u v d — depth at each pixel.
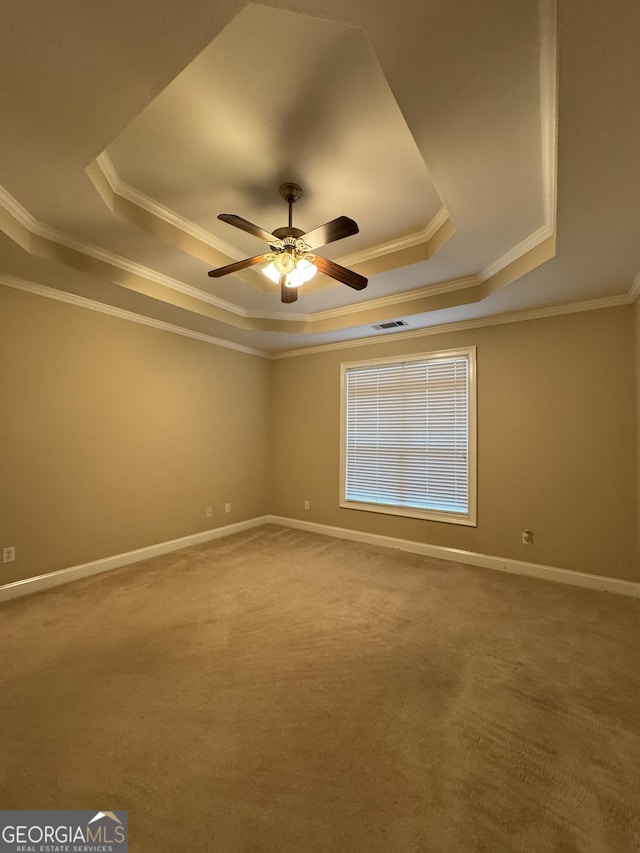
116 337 3.75
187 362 4.45
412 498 4.35
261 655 2.28
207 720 1.76
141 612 2.80
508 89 1.48
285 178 2.31
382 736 1.67
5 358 3.00
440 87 1.48
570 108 1.40
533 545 3.59
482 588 3.27
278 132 1.95
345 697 1.92
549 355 3.57
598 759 1.56
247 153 2.10
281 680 2.05
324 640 2.44
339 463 4.91
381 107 1.80
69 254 2.74
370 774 1.49
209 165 2.20
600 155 1.64
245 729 1.71
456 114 1.62
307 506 5.19
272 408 5.57
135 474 3.91
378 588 3.26
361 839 1.25
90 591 3.15
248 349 5.23
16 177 2.03
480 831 1.27
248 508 5.25
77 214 2.39
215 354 4.79
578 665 2.20
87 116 1.62
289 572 3.62
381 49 1.33
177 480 4.34
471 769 1.51
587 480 3.38
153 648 2.34
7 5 1.18
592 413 3.37
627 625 2.65
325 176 2.29
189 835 1.25
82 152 1.84
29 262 2.65
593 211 2.05
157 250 2.85
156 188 2.41
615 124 1.47
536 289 3.11
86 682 2.01
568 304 3.44
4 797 1.37
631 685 2.03
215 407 4.79
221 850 1.21
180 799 1.37
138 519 3.94
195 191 2.43
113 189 2.36
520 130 1.71
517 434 3.71
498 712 1.83
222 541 4.64
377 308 4.00
